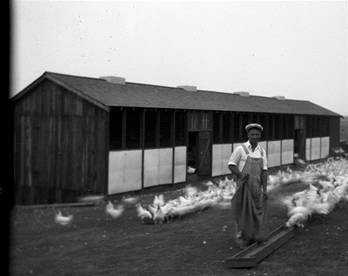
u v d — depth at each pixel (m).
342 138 46.72
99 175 17.38
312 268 6.82
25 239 9.62
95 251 8.45
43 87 18.80
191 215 12.16
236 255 7.24
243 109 26.48
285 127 31.66
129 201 16.80
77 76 20.53
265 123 29.09
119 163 17.83
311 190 11.65
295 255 7.53
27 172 19.14
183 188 21.45
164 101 21.50
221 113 25.02
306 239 8.48
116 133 18.22
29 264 7.56
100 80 21.84
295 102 38.91
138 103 18.98
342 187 12.38
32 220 12.41
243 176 8.01
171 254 8.03
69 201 18.12
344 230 9.09
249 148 8.13
